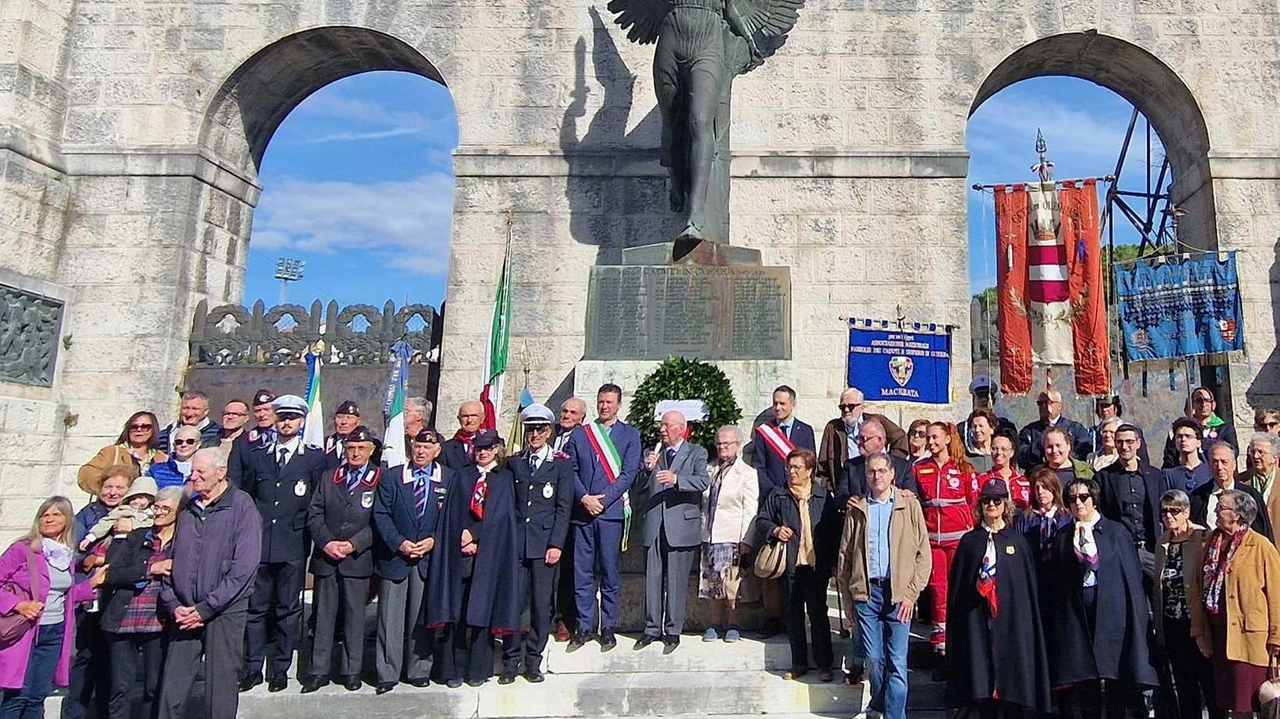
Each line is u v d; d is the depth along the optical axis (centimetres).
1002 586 595
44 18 1277
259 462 691
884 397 1020
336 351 1270
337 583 666
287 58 1364
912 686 657
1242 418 1166
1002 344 1115
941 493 689
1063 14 1287
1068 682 579
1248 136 1249
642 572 786
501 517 664
